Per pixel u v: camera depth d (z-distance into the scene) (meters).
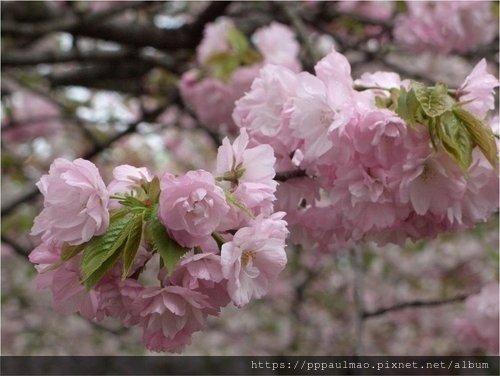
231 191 1.46
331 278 6.90
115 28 4.21
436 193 1.69
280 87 1.84
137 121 4.79
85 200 1.35
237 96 3.48
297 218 1.93
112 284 1.38
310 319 7.62
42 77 4.88
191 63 4.64
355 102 1.70
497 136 1.75
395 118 1.62
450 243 6.67
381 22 4.36
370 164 1.69
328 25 4.70
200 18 4.09
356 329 3.24
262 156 1.49
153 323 1.40
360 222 1.74
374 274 7.48
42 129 5.87
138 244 1.31
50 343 8.12
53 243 1.39
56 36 5.48
